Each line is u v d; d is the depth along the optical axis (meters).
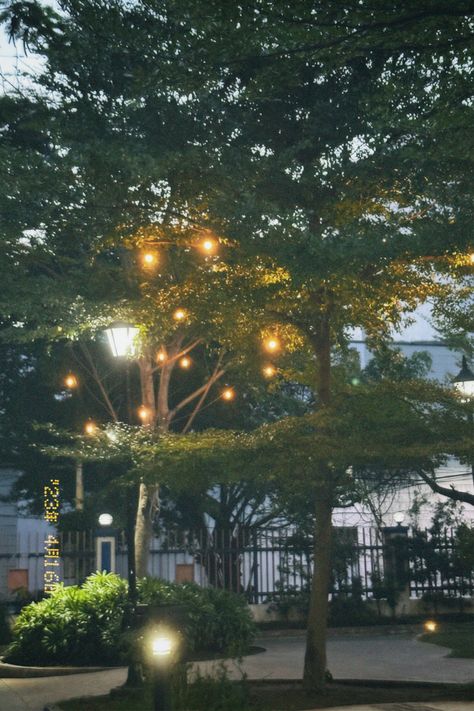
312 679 13.30
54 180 14.36
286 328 15.58
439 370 35.66
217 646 19.30
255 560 24.72
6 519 39.72
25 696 14.52
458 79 9.34
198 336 21.16
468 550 20.25
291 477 13.04
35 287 19.17
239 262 12.87
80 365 27.17
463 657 17.95
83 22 13.13
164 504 30.09
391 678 14.92
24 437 29.70
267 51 9.87
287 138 15.12
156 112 15.07
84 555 23.38
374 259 11.50
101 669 17.81
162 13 10.59
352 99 13.78
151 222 13.74
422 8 8.24
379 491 19.14
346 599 24.72
